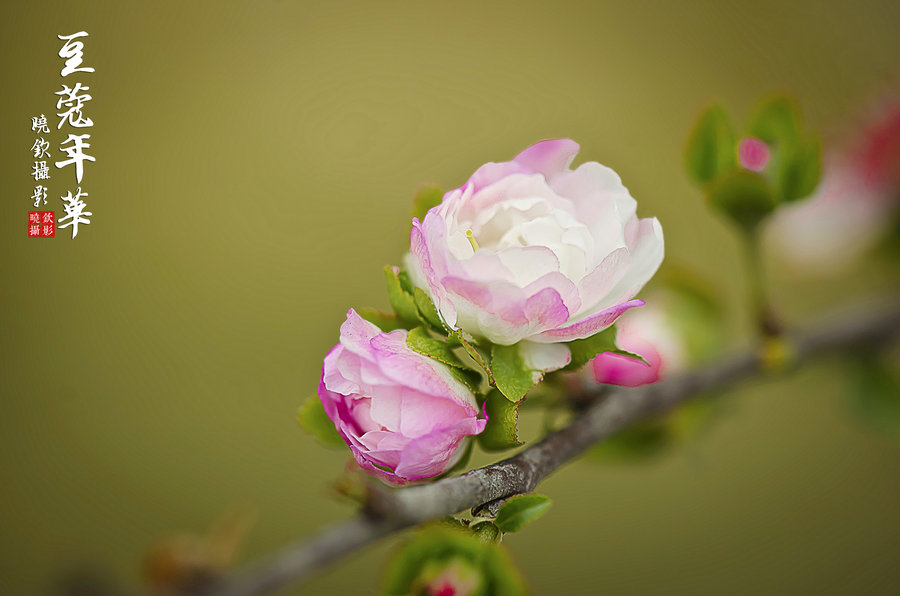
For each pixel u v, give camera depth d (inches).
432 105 27.7
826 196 19.5
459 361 13.6
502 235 13.8
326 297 26.4
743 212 16.0
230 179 27.9
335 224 27.0
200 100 28.4
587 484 23.0
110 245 27.7
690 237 24.1
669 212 24.7
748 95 27.0
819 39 26.9
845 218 19.5
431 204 14.1
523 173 13.8
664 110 27.0
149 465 25.8
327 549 12.1
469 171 15.1
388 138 27.5
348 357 13.3
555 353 13.7
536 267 13.4
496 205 13.8
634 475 23.1
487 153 19.3
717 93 27.0
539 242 13.7
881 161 19.0
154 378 26.7
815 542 22.7
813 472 23.3
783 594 22.2
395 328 13.8
